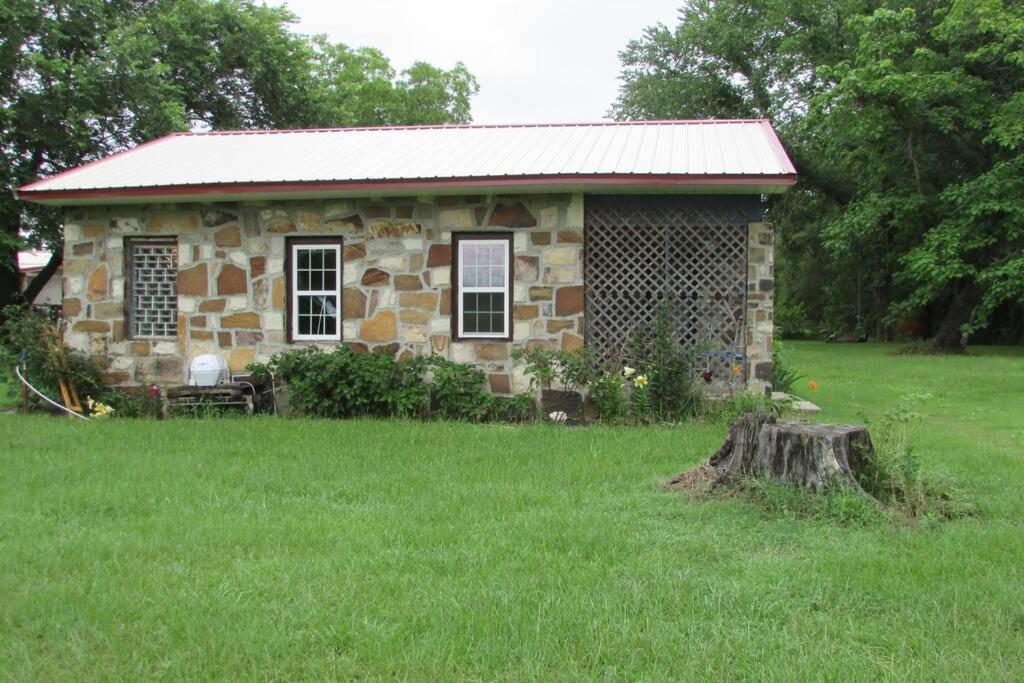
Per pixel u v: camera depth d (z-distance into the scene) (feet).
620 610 12.81
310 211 35.91
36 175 61.26
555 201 34.32
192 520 17.88
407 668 10.96
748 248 34.19
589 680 10.64
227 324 36.45
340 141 42.22
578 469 23.07
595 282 34.88
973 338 91.20
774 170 31.60
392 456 25.12
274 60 84.12
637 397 32.78
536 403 34.32
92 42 65.21
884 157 76.79
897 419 21.59
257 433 29.35
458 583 13.97
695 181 31.58
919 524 17.26
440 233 35.06
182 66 76.69
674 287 34.55
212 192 34.22
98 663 11.30
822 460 18.72
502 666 11.10
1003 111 68.54
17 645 11.78
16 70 60.03
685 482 20.75
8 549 15.81
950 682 10.60
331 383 34.27
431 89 130.82
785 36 92.07
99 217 37.24
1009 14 67.15
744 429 20.06
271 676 10.98
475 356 34.86
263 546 16.07
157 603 13.17
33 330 36.76
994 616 12.57
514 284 34.63
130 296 37.50
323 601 13.26
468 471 22.91
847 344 95.40
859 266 93.71
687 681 10.68
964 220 69.00
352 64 127.54
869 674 10.82
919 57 71.61
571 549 15.71
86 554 15.49
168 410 35.42
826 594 13.50
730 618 12.64
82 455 25.31
